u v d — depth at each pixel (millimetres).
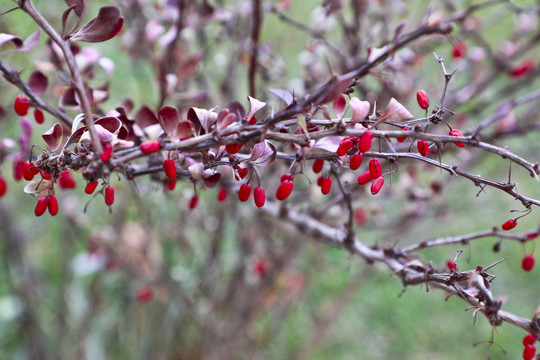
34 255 1220
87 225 993
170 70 715
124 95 979
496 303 516
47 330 1088
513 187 494
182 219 925
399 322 1351
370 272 1107
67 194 995
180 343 1115
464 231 1424
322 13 785
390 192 826
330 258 1208
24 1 472
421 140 499
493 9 1294
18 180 608
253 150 496
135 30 776
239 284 997
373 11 822
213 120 498
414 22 887
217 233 927
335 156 508
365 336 1317
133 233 910
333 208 773
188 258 1033
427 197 835
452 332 1332
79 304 1123
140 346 1108
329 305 1236
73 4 490
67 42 486
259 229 961
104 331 1138
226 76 875
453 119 891
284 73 797
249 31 790
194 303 1025
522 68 845
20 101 552
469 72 930
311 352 1190
